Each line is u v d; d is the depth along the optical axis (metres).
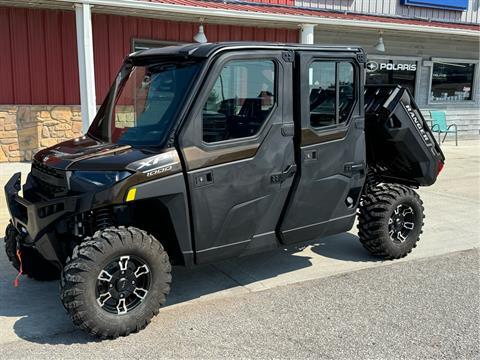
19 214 4.05
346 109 4.77
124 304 3.72
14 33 10.09
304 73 4.34
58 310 4.19
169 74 4.12
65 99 10.73
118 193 3.56
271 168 4.27
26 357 3.43
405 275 4.98
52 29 10.41
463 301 4.38
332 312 4.16
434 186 9.30
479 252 5.70
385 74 15.02
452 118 16.47
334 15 12.89
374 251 5.33
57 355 3.47
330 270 5.12
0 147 10.13
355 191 4.99
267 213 4.36
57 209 3.64
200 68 3.92
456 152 13.54
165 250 4.20
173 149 3.81
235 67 4.04
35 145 10.45
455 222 6.93
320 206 4.68
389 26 12.72
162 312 4.16
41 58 10.40
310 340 3.70
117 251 3.62
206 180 3.92
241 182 4.11
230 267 5.20
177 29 11.70
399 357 3.48
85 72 9.12
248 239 4.30
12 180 4.51
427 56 15.60
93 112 9.28
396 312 4.16
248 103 4.11
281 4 13.22
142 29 11.27
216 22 11.76
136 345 3.61
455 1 16.08
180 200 3.84
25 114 10.27
